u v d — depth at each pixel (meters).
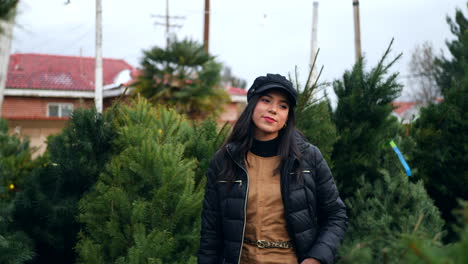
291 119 1.97
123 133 2.98
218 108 17.06
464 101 3.19
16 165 4.93
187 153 3.12
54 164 3.19
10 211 2.98
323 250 1.82
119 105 3.41
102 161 3.17
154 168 2.41
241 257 1.90
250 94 1.98
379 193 2.78
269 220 1.88
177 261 2.30
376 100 3.12
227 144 1.98
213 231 1.99
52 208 3.00
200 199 2.42
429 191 3.31
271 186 1.91
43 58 26.39
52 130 16.94
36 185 3.08
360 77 3.16
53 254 3.12
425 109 3.41
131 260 2.17
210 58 17.19
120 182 2.46
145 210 2.30
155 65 16.72
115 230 2.30
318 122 3.07
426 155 3.25
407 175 2.77
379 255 1.09
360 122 3.13
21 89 22.08
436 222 2.60
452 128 3.19
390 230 2.56
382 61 3.11
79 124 3.19
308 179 1.90
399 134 3.61
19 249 2.66
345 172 3.06
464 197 3.20
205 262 1.99
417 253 0.74
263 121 1.90
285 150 1.90
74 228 3.06
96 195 2.70
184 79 16.59
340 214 1.94
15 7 2.31
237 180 1.92
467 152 3.13
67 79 25.02
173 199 2.36
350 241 2.57
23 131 16.44
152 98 16.39
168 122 3.10
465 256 0.68
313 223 1.91
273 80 1.91
